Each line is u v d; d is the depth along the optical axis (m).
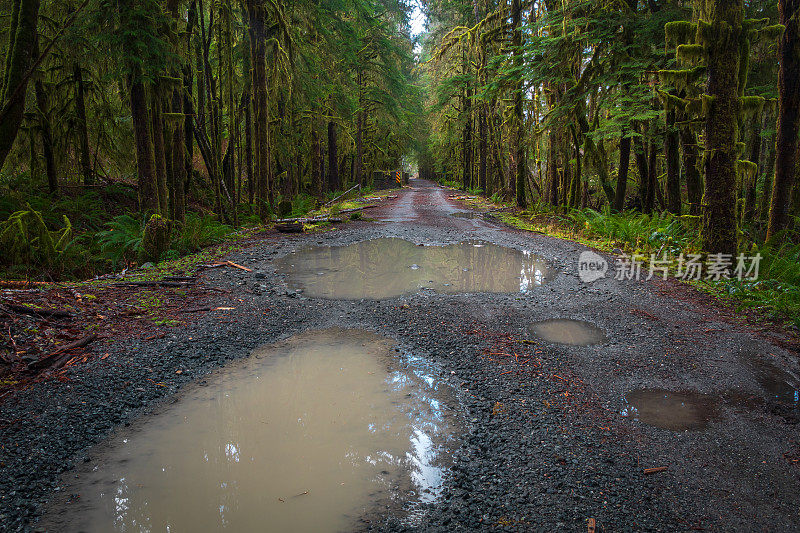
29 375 4.39
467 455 3.39
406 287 8.04
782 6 8.85
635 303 7.03
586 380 4.58
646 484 3.05
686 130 12.28
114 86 15.49
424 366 4.91
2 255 8.22
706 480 3.11
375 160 44.12
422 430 3.73
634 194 23.14
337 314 6.59
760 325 6.03
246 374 4.76
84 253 9.57
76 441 3.57
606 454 3.37
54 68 13.53
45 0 12.86
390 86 32.97
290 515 2.82
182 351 5.15
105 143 16.30
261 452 3.47
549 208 18.72
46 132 13.23
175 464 3.33
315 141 26.00
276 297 7.30
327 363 5.01
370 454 3.42
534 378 4.58
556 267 9.61
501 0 22.05
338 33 23.25
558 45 14.68
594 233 13.31
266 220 16.25
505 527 2.68
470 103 33.75
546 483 3.05
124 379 4.50
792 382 4.52
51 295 6.08
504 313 6.60
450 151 44.28
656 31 12.05
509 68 17.00
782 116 9.02
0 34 11.95
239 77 18.69
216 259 9.77
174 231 11.19
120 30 9.47
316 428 3.77
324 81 23.52
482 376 4.62
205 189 19.89
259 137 15.90
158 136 11.55
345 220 17.53
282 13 16.19
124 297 6.64
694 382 4.55
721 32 7.89
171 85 11.33
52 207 12.06
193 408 4.10
